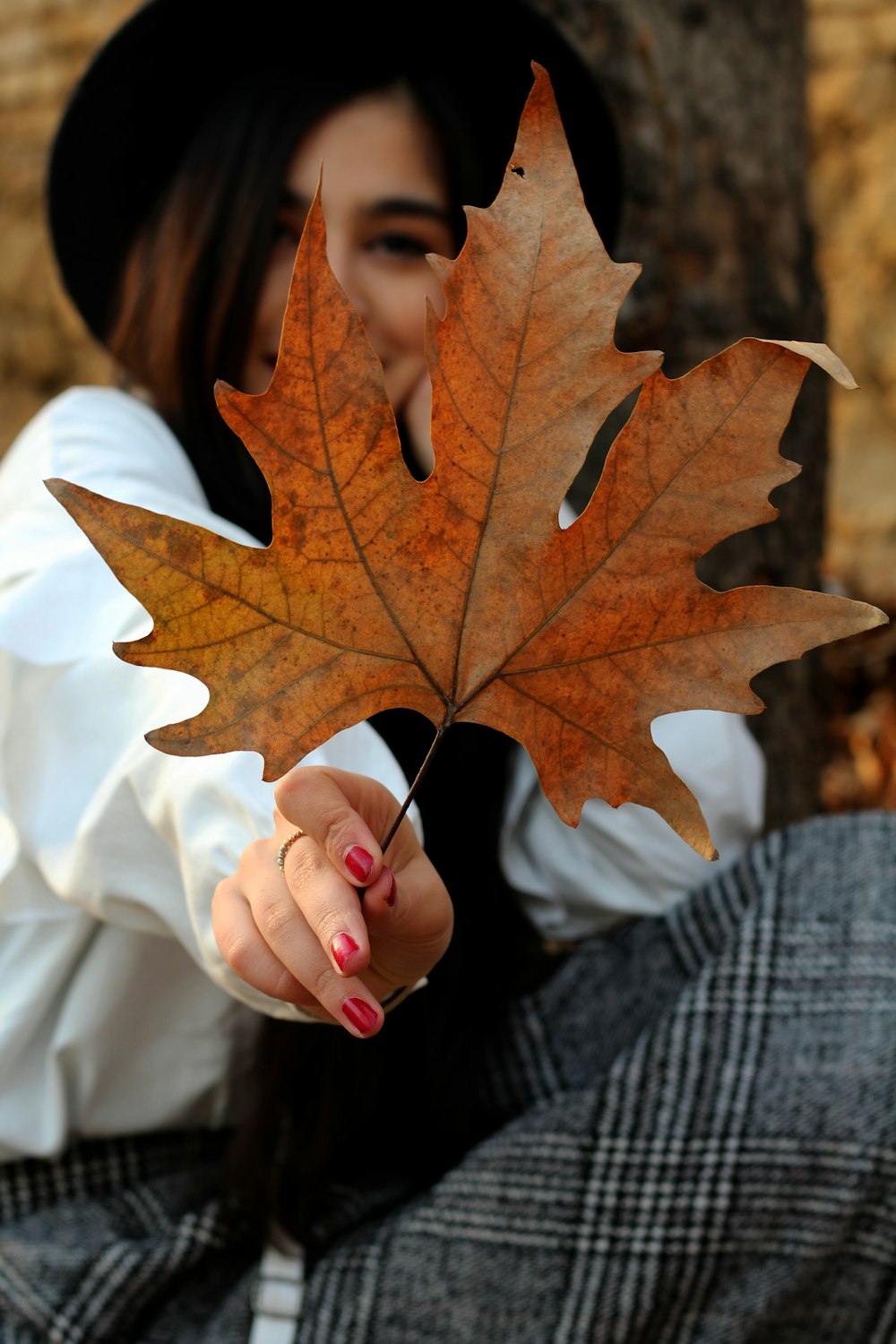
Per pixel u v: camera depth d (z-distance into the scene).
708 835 0.73
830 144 3.95
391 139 1.33
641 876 1.22
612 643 0.73
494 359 0.72
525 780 1.27
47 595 0.96
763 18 1.69
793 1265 1.03
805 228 1.78
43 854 0.95
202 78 1.45
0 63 4.17
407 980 0.82
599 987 1.16
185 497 1.18
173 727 0.72
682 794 0.73
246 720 0.72
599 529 0.73
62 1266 1.05
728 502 0.72
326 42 1.38
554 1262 1.03
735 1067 1.05
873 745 2.29
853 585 3.59
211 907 0.81
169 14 1.39
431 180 1.36
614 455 0.72
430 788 1.24
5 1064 1.07
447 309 0.71
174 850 0.91
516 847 1.30
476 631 0.73
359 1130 1.10
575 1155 1.04
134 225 1.58
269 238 1.29
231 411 0.70
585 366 0.72
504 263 0.71
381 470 0.72
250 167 1.29
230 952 0.78
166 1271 1.06
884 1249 1.04
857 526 3.75
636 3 1.57
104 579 0.98
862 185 3.91
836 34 3.92
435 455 0.72
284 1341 1.03
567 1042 1.14
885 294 3.89
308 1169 1.06
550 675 0.74
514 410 0.72
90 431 1.16
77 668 0.94
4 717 0.95
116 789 0.91
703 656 0.73
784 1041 1.06
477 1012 1.16
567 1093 1.09
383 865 0.75
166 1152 1.13
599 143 1.43
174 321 1.31
